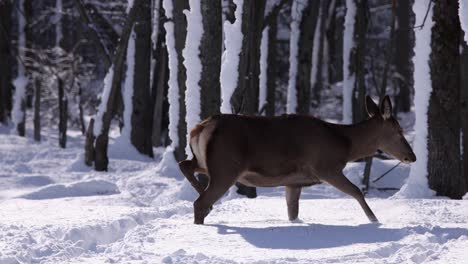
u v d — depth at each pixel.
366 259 8.09
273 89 25.61
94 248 9.21
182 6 18.61
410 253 8.23
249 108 17.75
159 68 31.09
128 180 19.12
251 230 9.73
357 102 25.47
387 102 11.09
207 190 10.31
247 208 12.89
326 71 43.56
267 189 18.20
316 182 10.75
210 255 8.22
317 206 12.90
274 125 10.51
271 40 25.44
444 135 14.91
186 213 12.82
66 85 40.19
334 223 10.71
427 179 15.08
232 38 15.67
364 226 9.98
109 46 30.61
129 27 22.52
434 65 14.95
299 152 10.49
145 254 8.31
